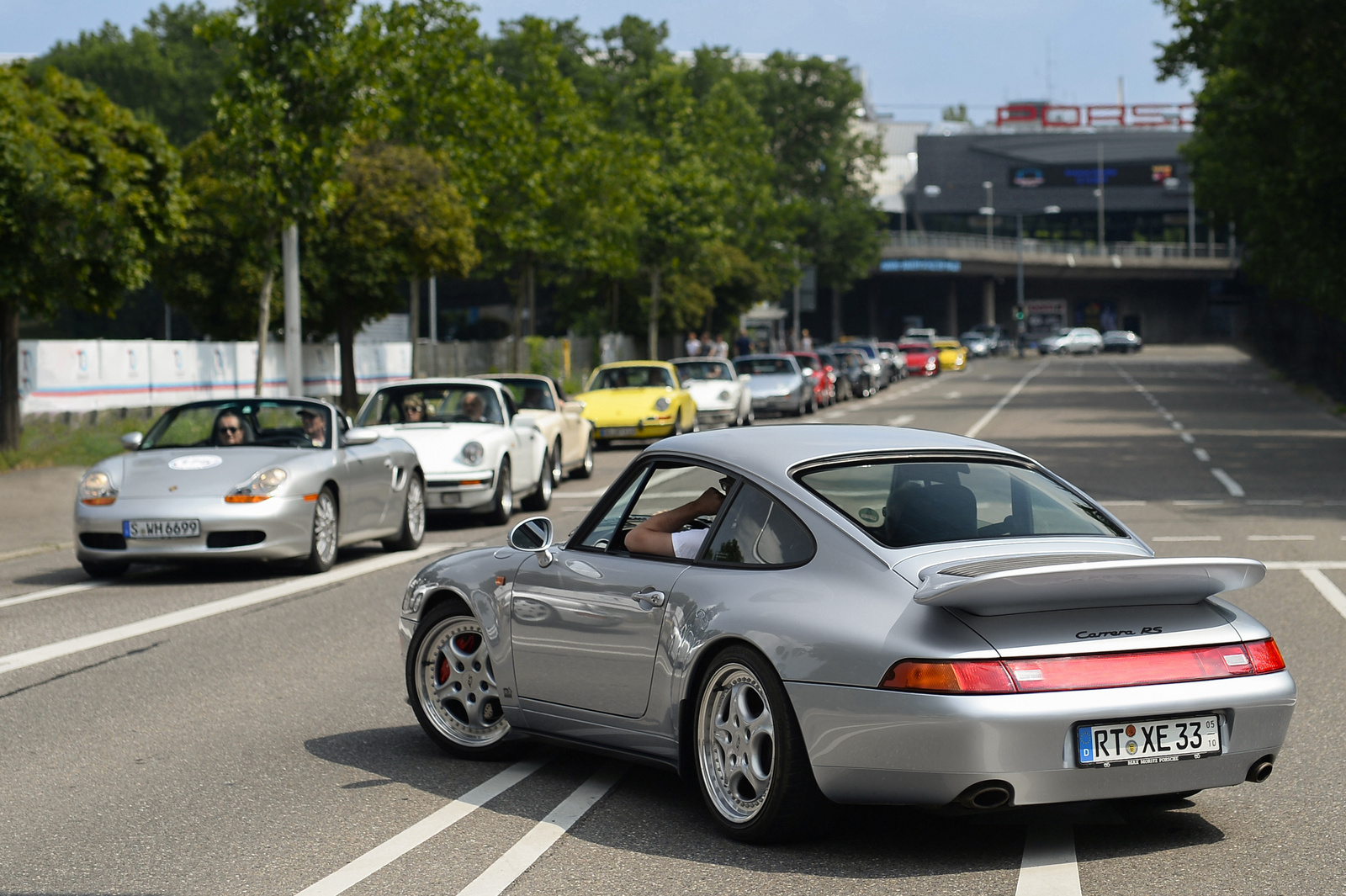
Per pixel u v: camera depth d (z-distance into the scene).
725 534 5.29
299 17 24.53
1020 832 5.21
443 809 5.64
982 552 4.87
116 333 87.62
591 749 5.84
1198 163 52.97
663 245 57.09
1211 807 5.56
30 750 6.71
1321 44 27.98
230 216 25.50
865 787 4.61
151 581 12.35
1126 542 5.16
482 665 6.42
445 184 38.16
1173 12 42.47
